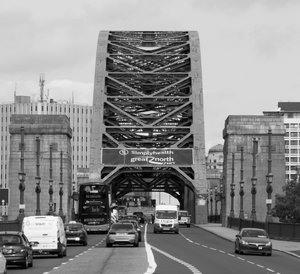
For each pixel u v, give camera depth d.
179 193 187.62
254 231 57.06
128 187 177.25
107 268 38.81
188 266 41.50
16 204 143.88
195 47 153.75
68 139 148.50
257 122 144.00
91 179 141.25
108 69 153.00
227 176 142.00
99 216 97.62
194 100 147.50
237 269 39.62
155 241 79.25
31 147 145.00
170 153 143.12
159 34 159.38
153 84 151.12
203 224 143.12
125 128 144.88
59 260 46.62
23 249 38.94
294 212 129.75
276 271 38.53
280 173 143.75
